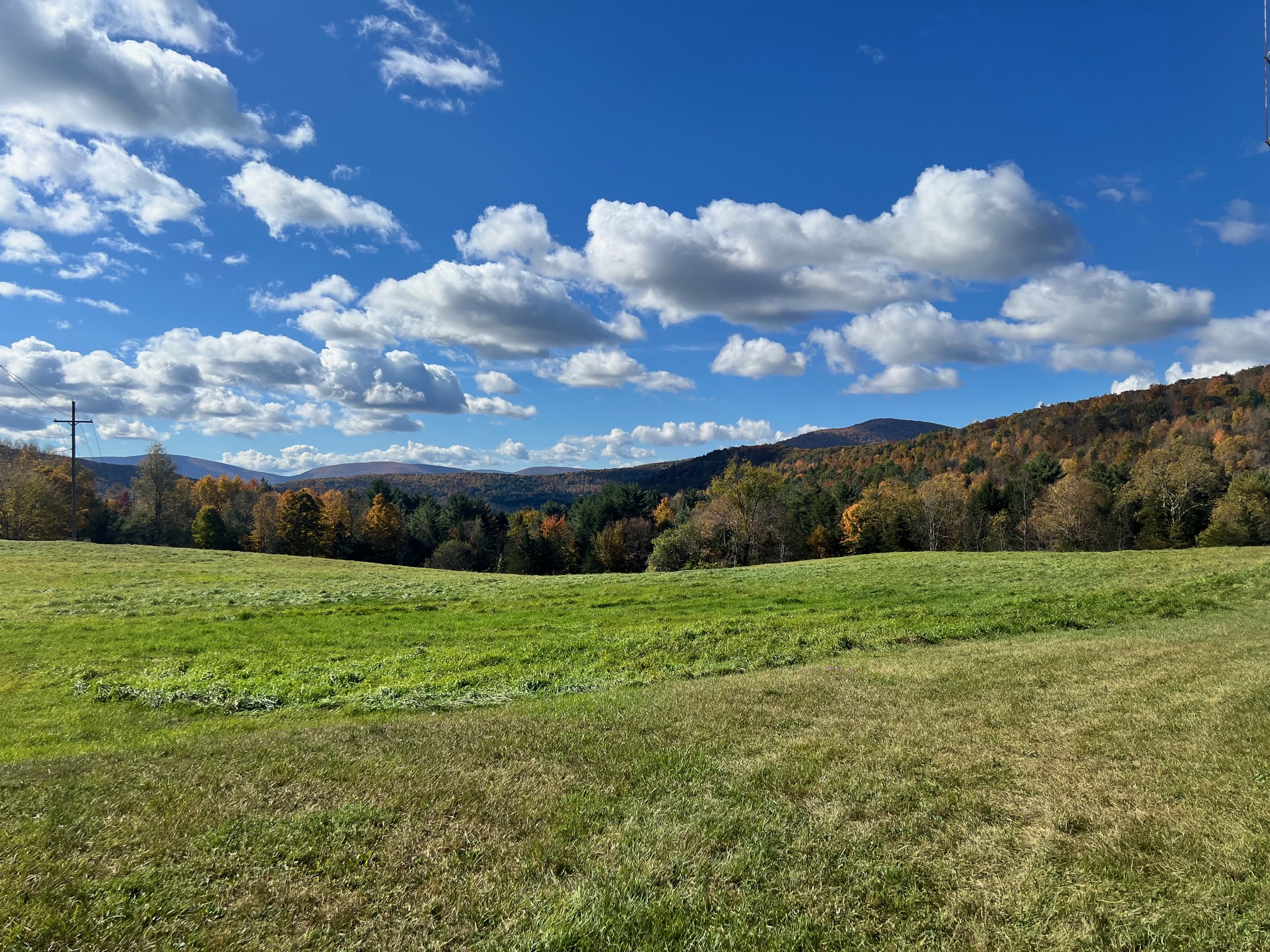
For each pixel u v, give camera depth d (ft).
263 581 123.34
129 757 29.96
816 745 28.43
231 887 17.52
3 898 16.75
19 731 41.06
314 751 29.60
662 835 20.17
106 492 392.88
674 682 47.75
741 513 251.19
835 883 17.34
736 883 17.54
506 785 24.47
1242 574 84.28
